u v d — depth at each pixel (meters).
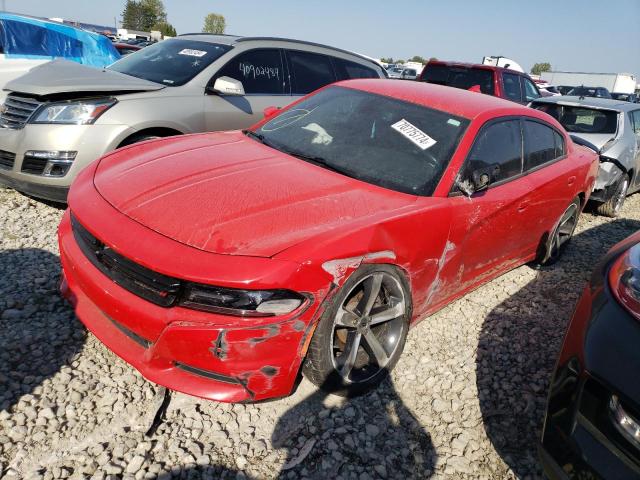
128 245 2.17
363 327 2.56
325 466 2.22
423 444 2.43
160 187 2.56
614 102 7.21
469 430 2.55
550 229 4.37
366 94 3.70
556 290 4.27
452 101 3.51
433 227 2.74
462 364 3.06
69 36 9.92
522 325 3.61
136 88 4.54
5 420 2.19
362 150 3.17
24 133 4.16
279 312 2.11
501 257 3.70
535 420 2.68
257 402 2.26
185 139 3.45
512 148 3.59
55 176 4.12
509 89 9.96
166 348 2.11
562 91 24.19
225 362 2.10
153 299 2.14
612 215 6.94
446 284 3.12
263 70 5.65
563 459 1.92
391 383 2.81
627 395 1.78
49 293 3.12
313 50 6.25
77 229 2.54
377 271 2.49
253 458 2.21
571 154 4.48
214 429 2.32
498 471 2.35
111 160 3.04
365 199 2.68
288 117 3.74
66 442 2.14
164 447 2.19
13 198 4.62
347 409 2.57
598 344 1.97
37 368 2.51
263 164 2.97
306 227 2.31
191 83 4.98
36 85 4.27
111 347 2.33
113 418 2.29
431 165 3.03
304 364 2.41
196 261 2.07
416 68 28.30
